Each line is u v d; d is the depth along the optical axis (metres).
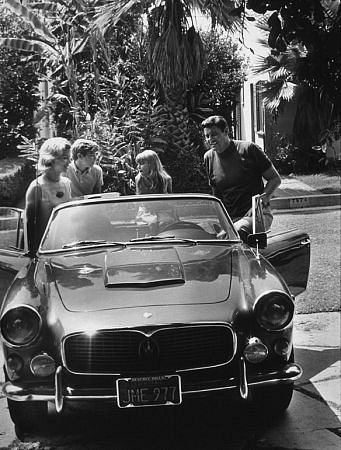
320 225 11.08
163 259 4.41
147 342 3.64
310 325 6.10
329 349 5.49
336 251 9.01
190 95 15.80
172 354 3.68
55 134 14.67
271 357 3.85
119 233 4.92
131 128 13.02
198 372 3.70
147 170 6.38
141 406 3.65
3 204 12.31
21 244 5.64
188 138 13.66
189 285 4.00
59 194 5.75
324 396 4.58
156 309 3.75
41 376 3.76
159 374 3.66
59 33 13.73
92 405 3.66
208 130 5.87
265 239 4.83
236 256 4.54
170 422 4.25
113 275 4.15
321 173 16.62
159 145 13.35
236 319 3.76
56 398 3.64
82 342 3.68
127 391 3.65
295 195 13.47
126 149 12.69
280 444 3.89
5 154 15.05
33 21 12.65
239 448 3.88
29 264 4.68
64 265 4.44
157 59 12.25
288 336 3.90
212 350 3.72
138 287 3.99
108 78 13.77
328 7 2.96
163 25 11.84
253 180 5.99
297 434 4.02
